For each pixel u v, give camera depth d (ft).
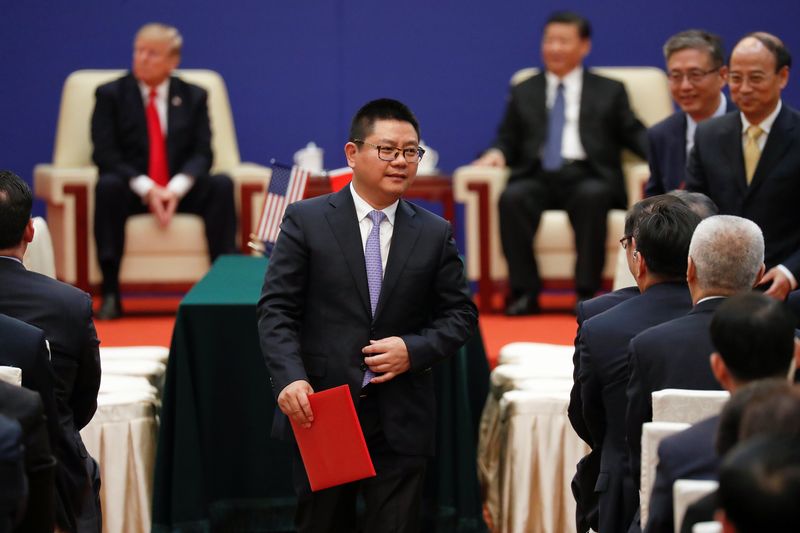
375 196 32.96
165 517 41.39
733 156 44.70
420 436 32.91
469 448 41.47
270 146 82.07
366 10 81.66
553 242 68.23
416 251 33.06
